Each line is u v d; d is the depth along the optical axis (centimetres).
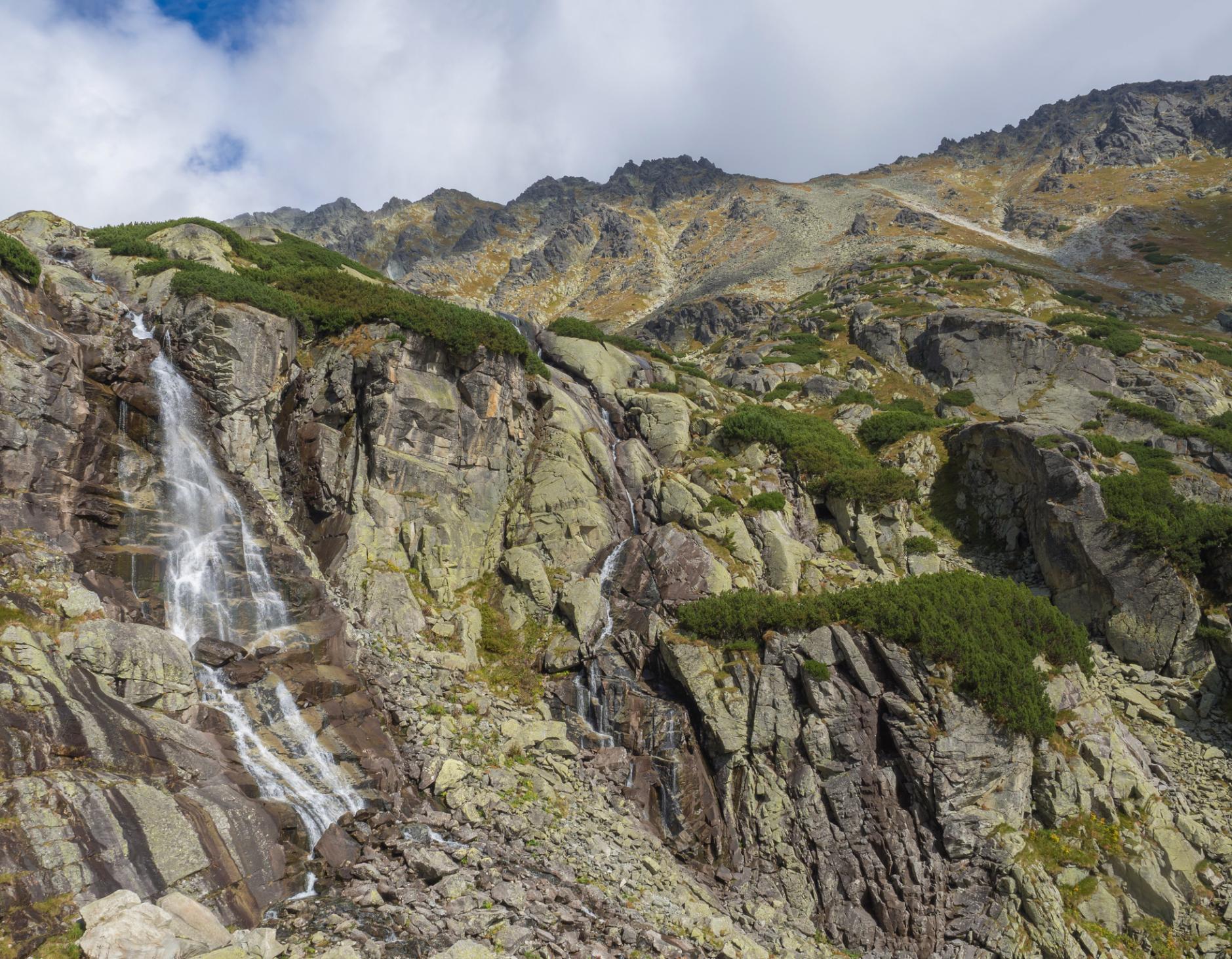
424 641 2886
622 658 3098
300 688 2286
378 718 2427
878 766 2675
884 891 2514
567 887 1981
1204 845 2644
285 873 1736
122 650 1864
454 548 3266
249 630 2450
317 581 2827
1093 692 2980
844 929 2467
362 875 1803
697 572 3344
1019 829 2628
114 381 2684
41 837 1376
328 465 3275
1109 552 3516
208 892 1559
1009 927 2447
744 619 2981
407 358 3419
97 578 2158
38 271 2673
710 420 4428
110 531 2402
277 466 3186
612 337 5584
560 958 1600
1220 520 3378
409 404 3331
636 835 2505
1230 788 2856
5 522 2108
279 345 3183
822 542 3894
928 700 2697
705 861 2656
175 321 3050
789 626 2916
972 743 2628
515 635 3172
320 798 2009
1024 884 2480
